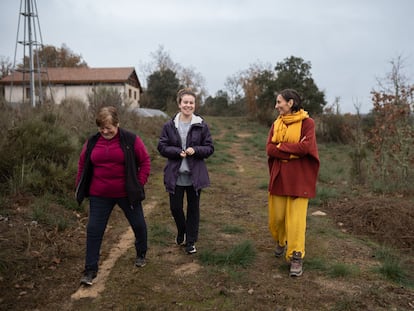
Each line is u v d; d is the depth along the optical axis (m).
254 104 33.81
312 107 30.84
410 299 3.23
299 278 3.64
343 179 9.11
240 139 18.73
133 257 4.12
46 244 4.20
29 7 17.16
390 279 3.66
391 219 5.31
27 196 5.33
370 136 9.41
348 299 3.17
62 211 5.20
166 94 45.31
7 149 5.73
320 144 19.06
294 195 3.63
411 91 8.39
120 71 39.34
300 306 3.12
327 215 5.97
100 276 3.65
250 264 3.94
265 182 7.97
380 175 8.22
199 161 4.04
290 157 3.65
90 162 3.44
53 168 5.79
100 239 3.51
